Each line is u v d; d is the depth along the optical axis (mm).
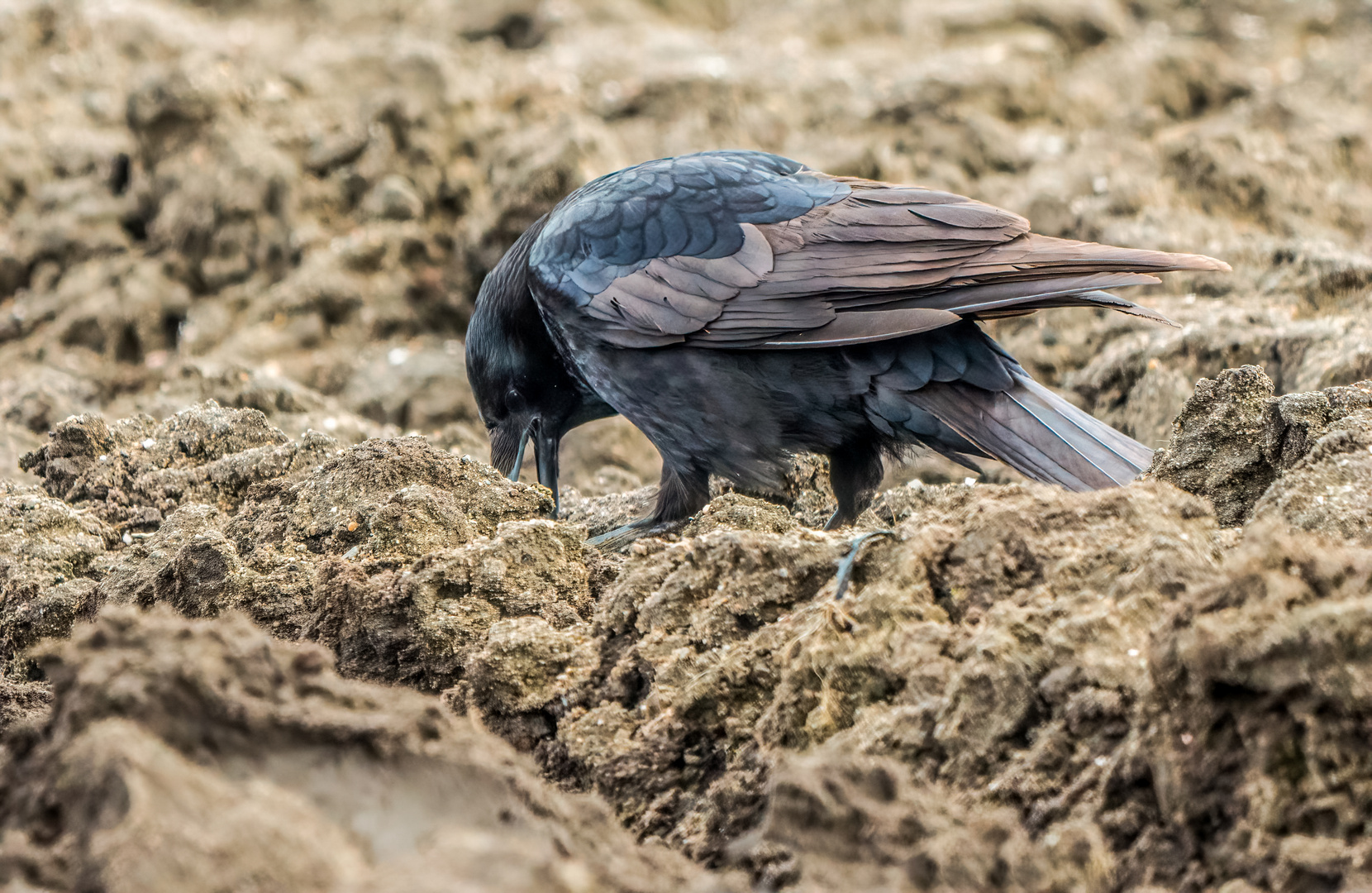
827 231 10516
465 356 13031
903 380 10359
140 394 18203
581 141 18969
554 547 8672
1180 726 5398
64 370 18828
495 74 23406
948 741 6094
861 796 5363
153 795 4672
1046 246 10125
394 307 19000
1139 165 19969
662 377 10836
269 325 18703
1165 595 6289
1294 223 18844
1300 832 5121
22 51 26469
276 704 5273
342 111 21734
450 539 9180
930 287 10133
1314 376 13477
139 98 21078
